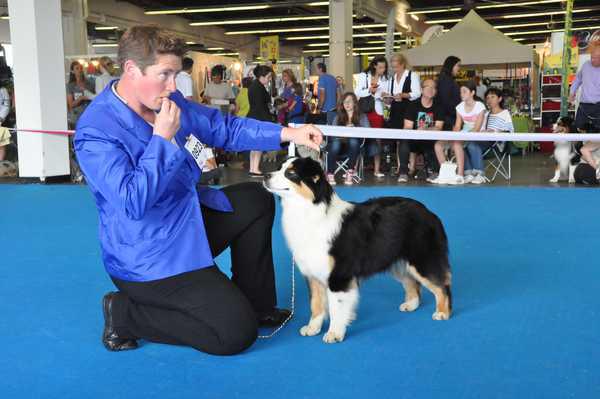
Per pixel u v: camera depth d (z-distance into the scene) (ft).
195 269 10.02
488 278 14.84
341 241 10.71
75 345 10.84
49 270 15.93
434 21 108.17
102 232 10.05
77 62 37.91
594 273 15.06
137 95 9.26
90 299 13.46
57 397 8.86
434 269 11.89
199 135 11.33
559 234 19.67
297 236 10.78
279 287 14.55
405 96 37.17
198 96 65.72
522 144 52.39
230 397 8.75
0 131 39.24
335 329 10.89
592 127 33.60
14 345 10.87
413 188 31.78
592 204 25.62
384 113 44.73
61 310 12.73
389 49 62.18
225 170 42.73
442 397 8.61
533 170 40.63
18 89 35.35
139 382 9.32
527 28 127.24
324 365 9.84
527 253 17.28
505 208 24.95
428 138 26.68
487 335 11.05
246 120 11.60
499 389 8.82
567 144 33.06
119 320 10.44
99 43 115.03
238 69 72.33
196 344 10.11
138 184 8.82
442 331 11.32
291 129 11.46
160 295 9.95
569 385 8.91
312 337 11.17
